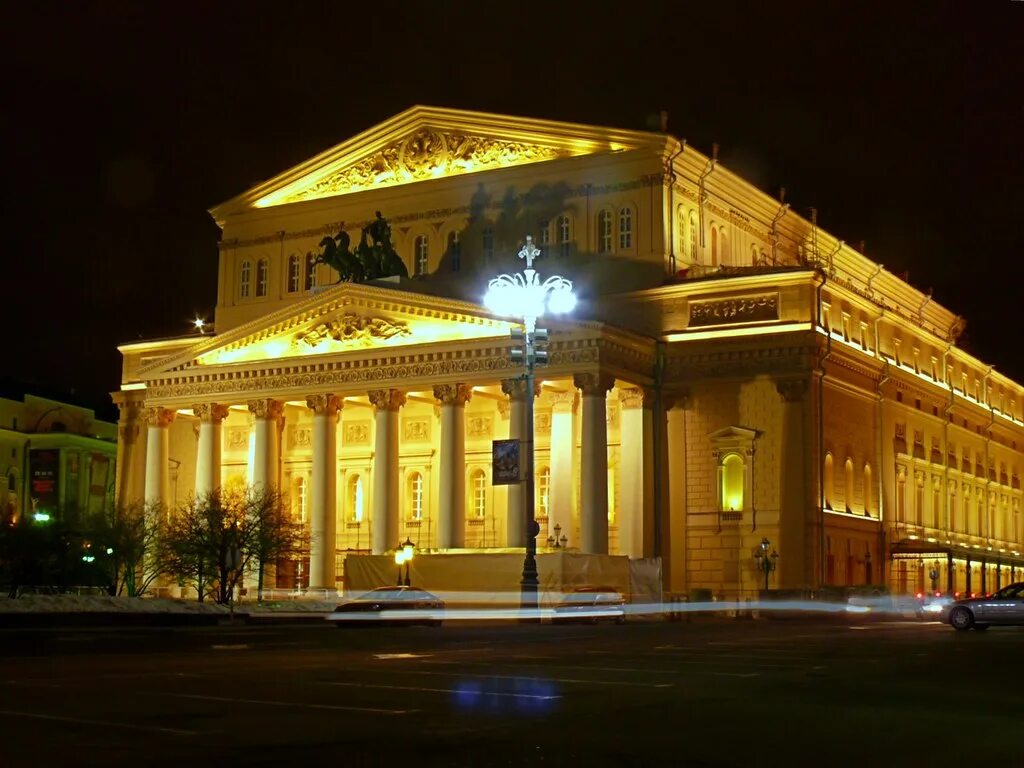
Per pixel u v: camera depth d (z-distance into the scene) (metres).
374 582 80.19
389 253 95.31
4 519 86.25
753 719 20.75
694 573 87.31
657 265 91.00
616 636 48.78
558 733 18.89
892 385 100.44
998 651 38.66
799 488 84.50
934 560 99.19
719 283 88.19
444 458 86.38
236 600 83.50
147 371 99.69
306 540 90.75
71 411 147.50
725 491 87.25
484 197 98.25
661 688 25.66
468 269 98.00
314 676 28.00
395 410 89.50
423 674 28.61
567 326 82.94
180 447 107.38
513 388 83.88
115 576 87.69
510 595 74.88
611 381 83.44
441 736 18.48
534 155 97.06
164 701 22.67
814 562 83.75
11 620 55.16
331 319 93.25
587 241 93.75
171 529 87.00
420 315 89.31
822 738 18.70
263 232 108.19
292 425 106.25
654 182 91.81
